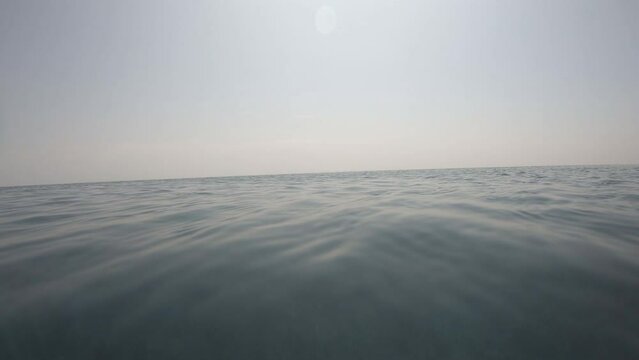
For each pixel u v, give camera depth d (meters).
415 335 2.69
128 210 9.47
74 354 2.55
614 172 23.84
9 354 2.55
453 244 4.84
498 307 3.04
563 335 2.63
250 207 9.30
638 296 3.16
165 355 2.52
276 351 2.55
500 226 5.84
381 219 6.71
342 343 2.62
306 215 7.57
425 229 5.73
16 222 7.74
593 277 3.58
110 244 5.37
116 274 3.97
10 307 3.18
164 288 3.55
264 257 4.49
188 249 4.95
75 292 3.48
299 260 4.34
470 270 3.87
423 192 12.00
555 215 6.80
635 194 10.05
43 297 3.38
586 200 8.91
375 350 2.54
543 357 2.43
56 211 9.60
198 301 3.26
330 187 16.33
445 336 2.67
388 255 4.45
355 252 4.61
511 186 13.47
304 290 3.45
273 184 21.62
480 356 2.46
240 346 2.61
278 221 6.93
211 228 6.41
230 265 4.20
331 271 3.94
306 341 2.65
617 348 2.48
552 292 3.29
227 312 3.05
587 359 2.39
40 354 2.55
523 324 2.78
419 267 4.00
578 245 4.66
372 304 3.15
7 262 4.50
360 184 18.20
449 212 7.28
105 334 2.75
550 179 17.27
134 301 3.27
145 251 4.91
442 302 3.15
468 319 2.87
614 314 2.88
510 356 2.45
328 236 5.54
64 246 5.29
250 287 3.54
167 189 19.58
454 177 22.62
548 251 4.42
